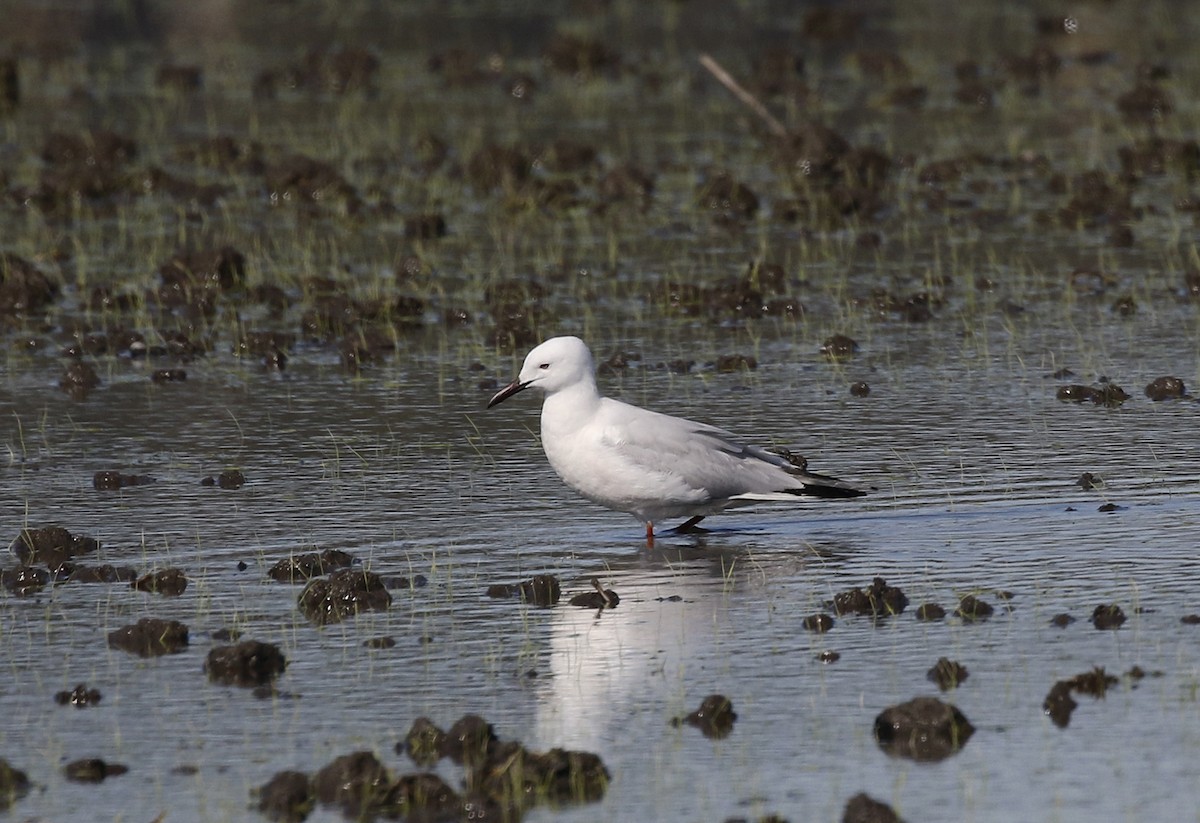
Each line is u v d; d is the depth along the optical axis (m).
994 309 21.47
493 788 9.91
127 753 10.55
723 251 24.52
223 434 17.22
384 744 10.56
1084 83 36.50
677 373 19.14
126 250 24.72
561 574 13.37
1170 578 12.84
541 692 11.19
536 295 22.28
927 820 9.55
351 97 35.81
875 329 20.75
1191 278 21.88
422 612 12.59
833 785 9.97
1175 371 18.70
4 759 10.37
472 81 37.28
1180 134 30.97
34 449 16.80
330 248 24.83
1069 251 24.12
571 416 14.04
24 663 11.82
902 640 11.87
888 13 46.09
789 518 14.71
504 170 28.28
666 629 12.16
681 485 13.91
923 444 16.42
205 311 21.72
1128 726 10.53
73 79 37.53
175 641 12.09
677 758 10.31
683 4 47.19
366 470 16.06
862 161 28.11
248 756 10.47
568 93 36.31
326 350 20.31
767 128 32.56
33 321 21.50
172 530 14.45
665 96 35.84
